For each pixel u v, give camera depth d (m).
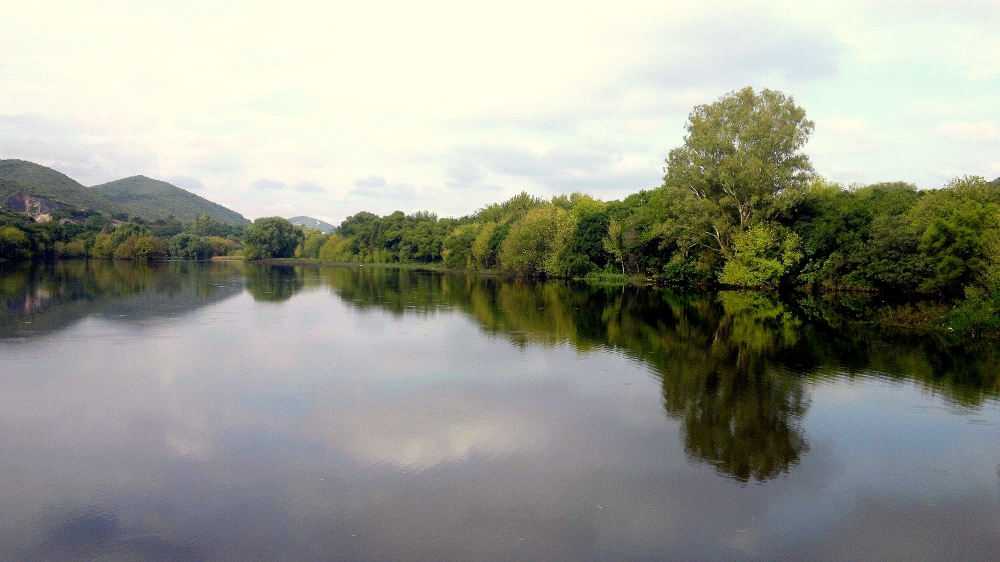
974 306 31.14
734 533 10.23
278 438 14.41
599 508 11.03
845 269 55.47
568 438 14.62
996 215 36.47
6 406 16.73
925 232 41.19
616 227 75.75
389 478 12.21
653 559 9.39
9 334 28.12
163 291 52.59
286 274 89.94
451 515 10.70
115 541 9.76
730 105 60.09
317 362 22.83
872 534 10.27
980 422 16.06
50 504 11.02
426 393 18.48
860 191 70.75
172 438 14.37
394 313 38.59
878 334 30.06
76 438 14.31
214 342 26.83
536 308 42.22
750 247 56.31
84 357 23.16
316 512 10.77
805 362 23.27
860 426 15.71
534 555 9.44
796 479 12.41
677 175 62.62
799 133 58.31
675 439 14.62
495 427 15.39
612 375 21.03
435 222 150.38
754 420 16.17
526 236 84.88
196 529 10.16
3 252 102.94
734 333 30.48
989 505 11.38
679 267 68.31
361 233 153.00
